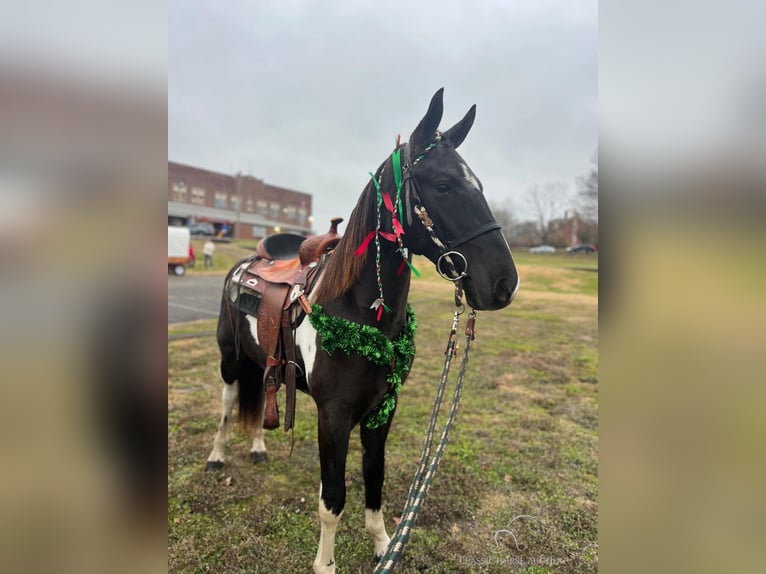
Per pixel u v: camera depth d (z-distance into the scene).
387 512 2.14
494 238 1.31
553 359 5.29
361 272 1.50
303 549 1.84
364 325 1.48
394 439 2.92
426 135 1.41
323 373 1.50
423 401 3.68
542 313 9.54
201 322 6.96
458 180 1.33
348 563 1.78
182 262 14.92
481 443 2.89
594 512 2.16
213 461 2.46
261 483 2.33
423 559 1.80
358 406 1.51
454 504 2.19
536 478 2.46
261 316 1.85
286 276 1.91
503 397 3.86
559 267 20.73
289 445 2.78
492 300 1.30
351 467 2.60
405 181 1.39
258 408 2.43
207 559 1.76
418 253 1.48
